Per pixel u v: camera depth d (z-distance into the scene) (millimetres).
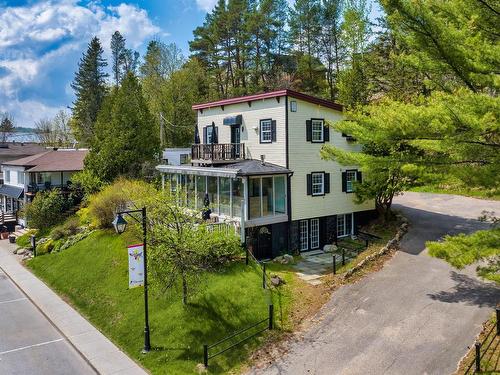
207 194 22422
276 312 14555
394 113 10617
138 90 31797
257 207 20969
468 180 10266
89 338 14812
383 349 11695
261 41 52906
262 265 18625
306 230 22312
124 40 79062
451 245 10828
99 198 24406
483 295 14094
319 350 12117
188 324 14539
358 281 16078
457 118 9281
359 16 40531
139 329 14914
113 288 18203
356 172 24359
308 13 47875
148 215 15500
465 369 10289
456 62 10664
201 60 55875
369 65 37531
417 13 10102
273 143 21922
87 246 22734
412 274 16234
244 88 50031
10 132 86812
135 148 30109
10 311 17547
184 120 47594
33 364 13195
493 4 10586
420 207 27062
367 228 24016
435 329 12328
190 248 14656
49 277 21188
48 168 33656
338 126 12516
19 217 33156
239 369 11992
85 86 67875
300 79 49312
